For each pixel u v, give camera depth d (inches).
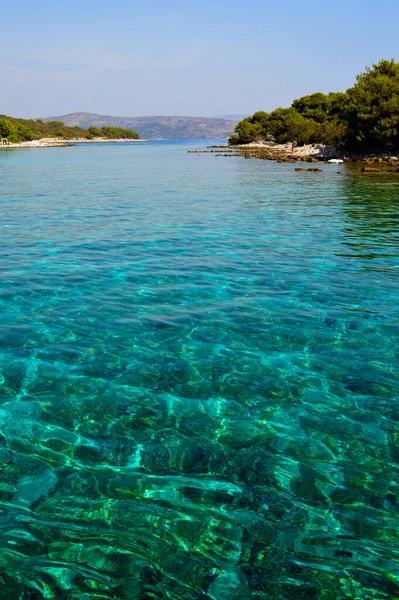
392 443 244.7
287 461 229.6
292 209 1011.9
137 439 245.4
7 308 422.3
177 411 271.3
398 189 1307.8
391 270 546.3
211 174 1982.0
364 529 187.3
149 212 976.3
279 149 3890.3
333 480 216.5
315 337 368.5
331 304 438.3
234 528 186.5
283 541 180.7
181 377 309.0
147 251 639.8
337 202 1100.5
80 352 341.1
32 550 175.0
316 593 159.3
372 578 165.5
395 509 198.5
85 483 211.5
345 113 2454.5
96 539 180.4
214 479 215.5
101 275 525.0
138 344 354.9
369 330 381.1
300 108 4436.5
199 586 161.5
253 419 264.7
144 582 162.7
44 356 334.6
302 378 309.1
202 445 241.0
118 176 1902.1
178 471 220.7
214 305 434.6
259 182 1603.1
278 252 636.1
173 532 183.9
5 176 1902.1
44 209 1009.5
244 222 863.7
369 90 2370.8
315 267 561.3
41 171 2178.9
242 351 345.4
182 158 3415.4
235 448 239.0
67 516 191.5
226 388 296.8
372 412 272.2
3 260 585.9
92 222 855.7
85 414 267.3
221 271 544.7
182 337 367.2
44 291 469.4
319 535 183.8
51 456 230.4
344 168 2064.5
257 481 214.5
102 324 390.0
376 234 746.2
